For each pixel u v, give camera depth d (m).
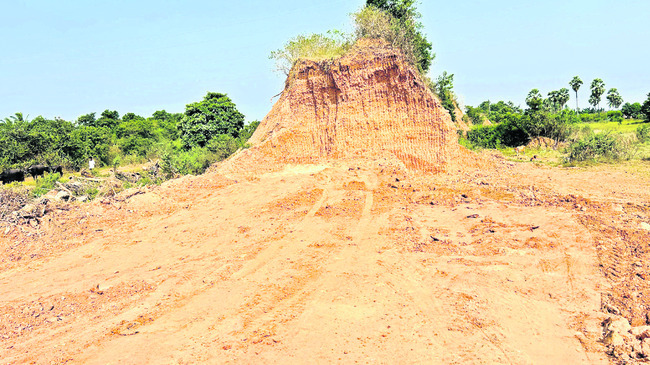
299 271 10.27
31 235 13.60
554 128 29.28
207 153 25.58
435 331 7.23
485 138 30.38
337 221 13.83
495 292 8.42
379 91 21.08
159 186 18.38
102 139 38.53
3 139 30.55
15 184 20.91
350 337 7.20
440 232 12.07
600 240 10.35
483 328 7.20
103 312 8.84
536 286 8.55
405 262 10.29
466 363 6.26
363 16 22.38
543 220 12.09
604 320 7.12
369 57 21.20
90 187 20.44
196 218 15.13
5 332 8.16
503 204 14.12
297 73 23.17
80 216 15.14
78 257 12.27
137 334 7.77
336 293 8.96
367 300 8.55
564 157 23.80
